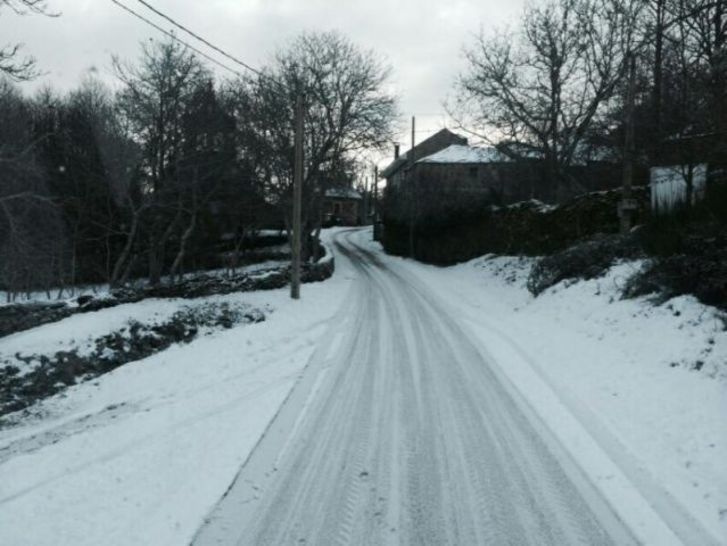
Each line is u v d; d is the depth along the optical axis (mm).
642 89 17156
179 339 13961
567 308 13500
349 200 79625
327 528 4785
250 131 28906
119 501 5234
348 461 6090
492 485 5527
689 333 8781
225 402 8234
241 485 5523
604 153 27422
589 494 5316
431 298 19906
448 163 48000
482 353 11117
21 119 27266
